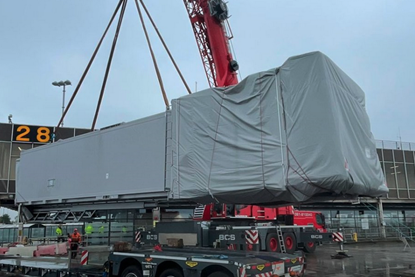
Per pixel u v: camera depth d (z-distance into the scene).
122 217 12.16
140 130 10.40
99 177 11.30
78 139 12.38
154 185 9.66
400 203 32.56
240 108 8.34
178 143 9.24
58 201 12.68
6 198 27.88
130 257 8.65
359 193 8.01
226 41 19.59
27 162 14.56
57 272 10.12
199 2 19.83
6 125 28.86
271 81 7.99
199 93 9.09
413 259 16.56
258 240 13.59
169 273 7.95
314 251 19.55
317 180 7.03
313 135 7.24
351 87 8.64
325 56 7.63
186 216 15.54
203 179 8.59
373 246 24.95
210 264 7.26
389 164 31.72
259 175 7.75
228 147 8.33
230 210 15.06
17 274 11.12
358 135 8.26
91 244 12.36
